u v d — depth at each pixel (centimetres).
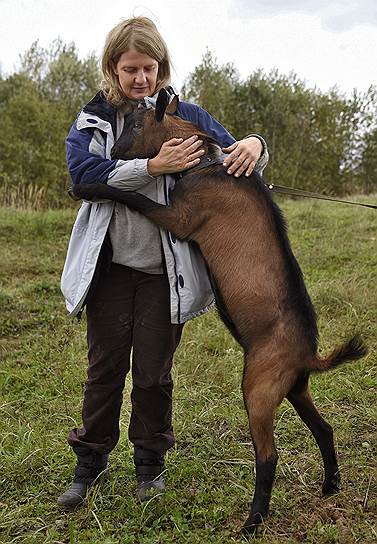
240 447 372
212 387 449
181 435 386
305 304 295
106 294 308
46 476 349
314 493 323
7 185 1503
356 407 412
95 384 317
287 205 1203
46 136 1662
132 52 289
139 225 296
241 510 309
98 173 286
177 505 312
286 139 1909
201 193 299
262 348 288
